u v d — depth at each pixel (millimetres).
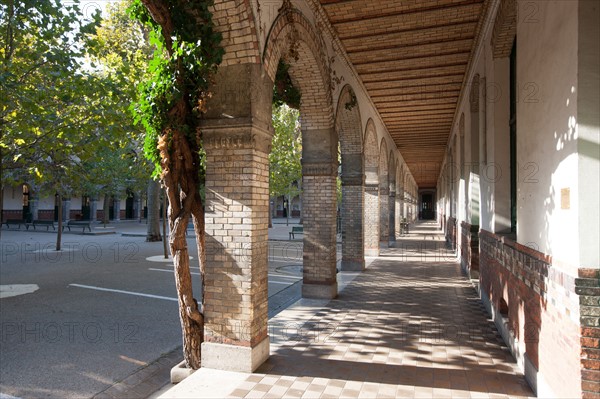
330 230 7965
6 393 4047
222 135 4496
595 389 2764
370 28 7746
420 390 3953
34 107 7195
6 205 31984
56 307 7418
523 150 4422
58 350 5250
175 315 6941
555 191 3350
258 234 4602
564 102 3135
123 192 30172
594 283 2801
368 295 8281
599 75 2838
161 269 11789
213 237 4559
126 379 4445
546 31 3600
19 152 7949
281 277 10781
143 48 13711
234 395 3852
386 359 4770
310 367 4539
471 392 3914
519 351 4547
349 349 5117
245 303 4438
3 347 5340
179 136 4492
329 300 7844
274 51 5027
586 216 2842
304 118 7965
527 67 4230
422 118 15094
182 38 4312
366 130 12016
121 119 8070
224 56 4496
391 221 18688
